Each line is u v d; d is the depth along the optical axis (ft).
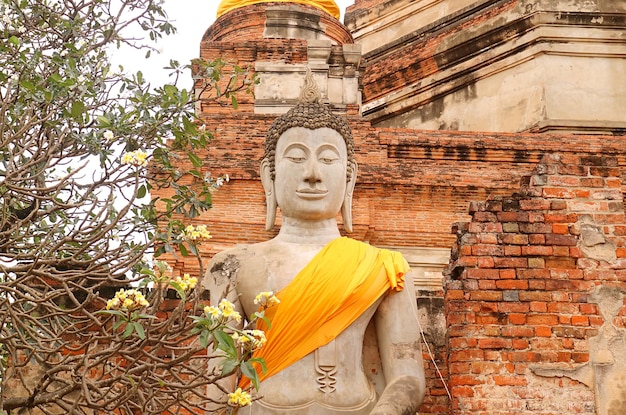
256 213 47.93
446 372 36.47
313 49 57.11
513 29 63.36
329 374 25.66
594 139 52.16
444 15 72.02
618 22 62.80
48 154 30.94
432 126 65.36
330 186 27.91
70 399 31.30
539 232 32.45
